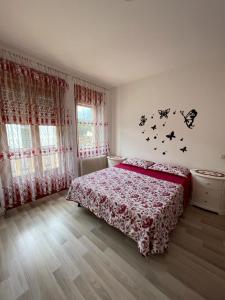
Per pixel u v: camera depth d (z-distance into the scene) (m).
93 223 2.12
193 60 2.57
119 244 1.74
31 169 2.60
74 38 1.98
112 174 2.79
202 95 2.64
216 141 2.57
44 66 2.66
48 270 1.41
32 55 2.41
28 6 1.46
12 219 2.20
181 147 2.97
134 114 3.65
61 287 1.26
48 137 2.79
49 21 1.67
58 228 2.01
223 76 2.42
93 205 2.07
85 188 2.22
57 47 2.19
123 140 3.96
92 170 3.58
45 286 1.27
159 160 3.32
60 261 1.51
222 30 1.80
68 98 3.10
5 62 2.19
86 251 1.64
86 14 1.57
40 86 2.60
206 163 2.71
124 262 1.50
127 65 2.76
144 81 3.38
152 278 1.33
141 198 1.85
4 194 2.34
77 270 1.41
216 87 2.49
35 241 1.78
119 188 2.15
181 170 2.71
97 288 1.25
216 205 2.37
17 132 2.38
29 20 1.65
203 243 1.76
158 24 1.71
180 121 2.94
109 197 1.89
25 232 1.93
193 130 2.80
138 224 1.55
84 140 3.55
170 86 3.00
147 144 3.48
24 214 2.32
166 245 1.59
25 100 2.43
